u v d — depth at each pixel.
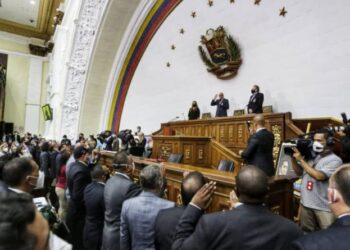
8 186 1.64
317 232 0.97
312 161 2.37
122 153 2.32
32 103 18.33
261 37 6.54
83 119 12.92
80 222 2.99
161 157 5.45
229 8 7.35
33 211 0.60
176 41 9.23
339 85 5.06
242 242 1.10
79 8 11.88
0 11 16.34
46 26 18.12
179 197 2.68
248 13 6.85
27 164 1.72
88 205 2.52
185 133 7.37
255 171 1.24
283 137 4.96
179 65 9.13
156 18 10.05
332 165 2.17
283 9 6.09
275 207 2.01
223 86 7.50
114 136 7.01
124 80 12.06
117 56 12.09
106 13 10.68
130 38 11.31
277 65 6.18
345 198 1.01
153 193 1.81
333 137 2.33
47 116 15.26
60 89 14.19
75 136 12.78
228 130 6.10
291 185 2.21
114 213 2.12
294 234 1.14
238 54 7.03
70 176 3.05
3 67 17.27
